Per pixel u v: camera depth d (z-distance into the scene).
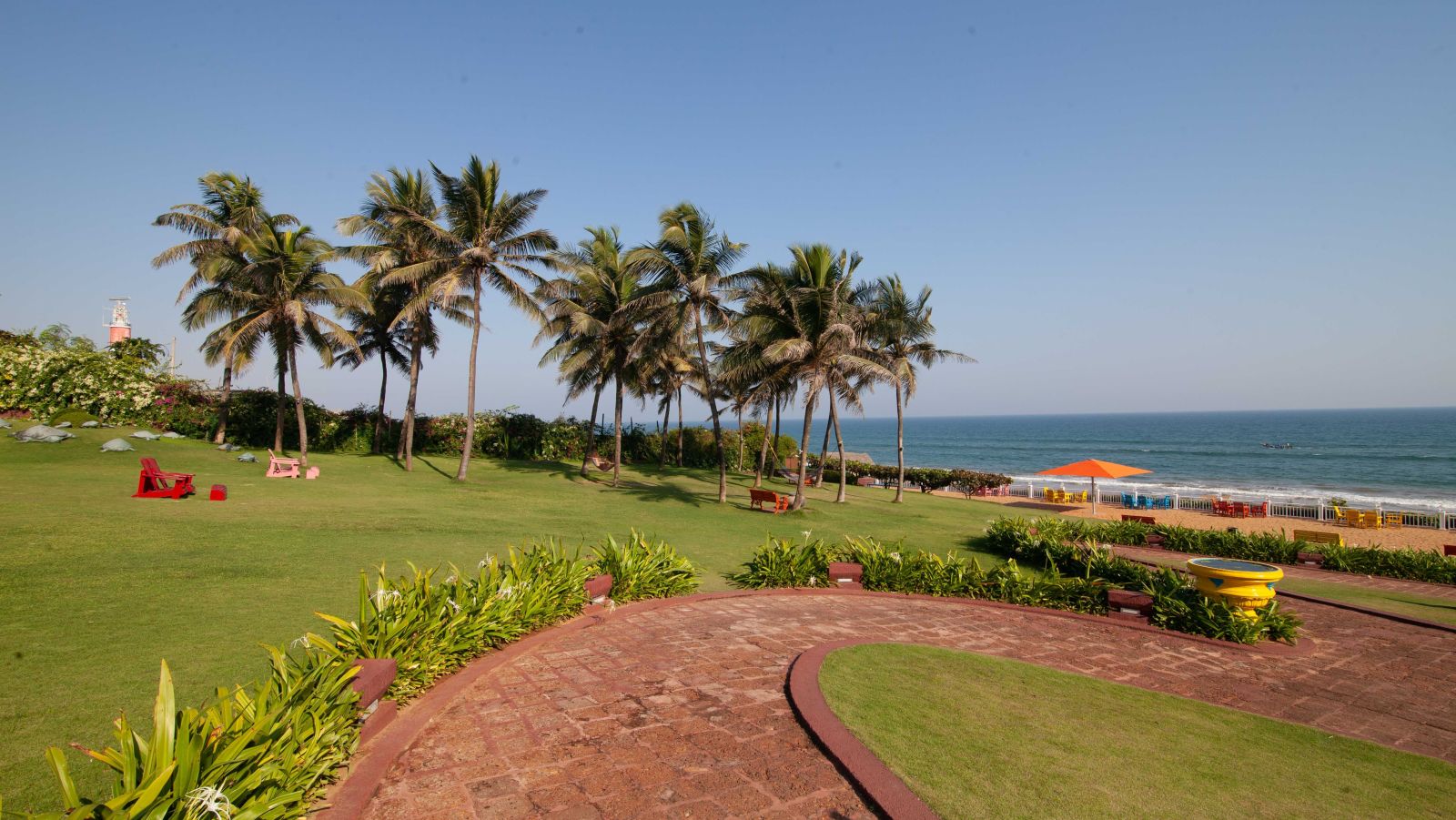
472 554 11.41
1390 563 15.68
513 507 18.70
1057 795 4.30
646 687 6.06
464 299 27.47
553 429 37.75
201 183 26.69
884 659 7.02
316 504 15.86
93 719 4.54
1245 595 9.22
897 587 11.38
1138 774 4.71
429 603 6.25
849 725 5.17
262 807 3.23
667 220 22.69
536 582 7.98
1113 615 10.00
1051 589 10.61
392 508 16.36
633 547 10.54
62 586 7.63
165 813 2.81
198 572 8.71
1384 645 9.06
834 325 19.81
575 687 6.00
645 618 8.59
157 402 27.78
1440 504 39.50
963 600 10.81
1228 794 4.54
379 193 26.41
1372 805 4.57
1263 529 27.72
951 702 5.88
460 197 22.77
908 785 4.27
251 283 24.73
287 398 30.61
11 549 9.05
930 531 19.33
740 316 23.05
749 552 14.50
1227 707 6.42
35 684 5.05
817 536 17.22
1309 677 7.61
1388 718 6.50
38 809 3.48
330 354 27.17
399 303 30.11
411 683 5.54
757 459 41.75
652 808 4.00
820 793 4.27
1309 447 96.62
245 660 5.78
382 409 32.12
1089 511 32.03
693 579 10.65
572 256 26.55
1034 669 7.12
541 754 4.65
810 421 21.20
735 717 5.45
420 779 4.26
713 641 7.66
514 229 23.98
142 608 7.09
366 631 5.43
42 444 20.59
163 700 3.15
